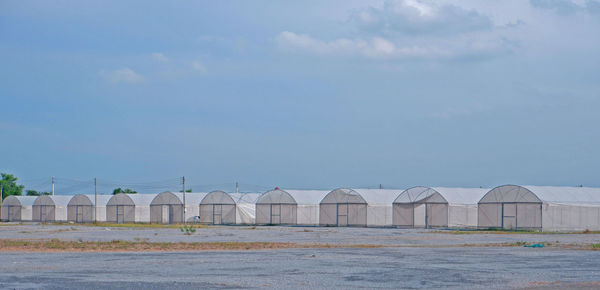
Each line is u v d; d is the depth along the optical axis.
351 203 73.62
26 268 24.30
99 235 50.97
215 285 19.78
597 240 44.09
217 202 81.62
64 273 22.69
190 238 46.50
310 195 79.94
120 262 26.80
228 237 48.09
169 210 85.50
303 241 42.84
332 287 19.53
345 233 55.06
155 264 26.02
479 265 25.83
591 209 63.12
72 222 89.56
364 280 21.09
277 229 64.06
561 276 22.19
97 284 19.84
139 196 90.81
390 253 31.97
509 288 19.39
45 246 35.78
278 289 19.06
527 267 25.08
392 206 72.00
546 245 38.19
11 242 39.44
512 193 62.53
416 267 25.02
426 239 45.50
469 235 51.34
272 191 79.50
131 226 71.62
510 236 49.78
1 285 19.55
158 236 49.44
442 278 21.62
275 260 27.97
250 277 21.77
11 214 100.88
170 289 18.89
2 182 143.75
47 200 96.19
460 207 67.69
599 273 23.09
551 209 60.78
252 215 81.31
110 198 90.25
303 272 23.28
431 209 68.38
